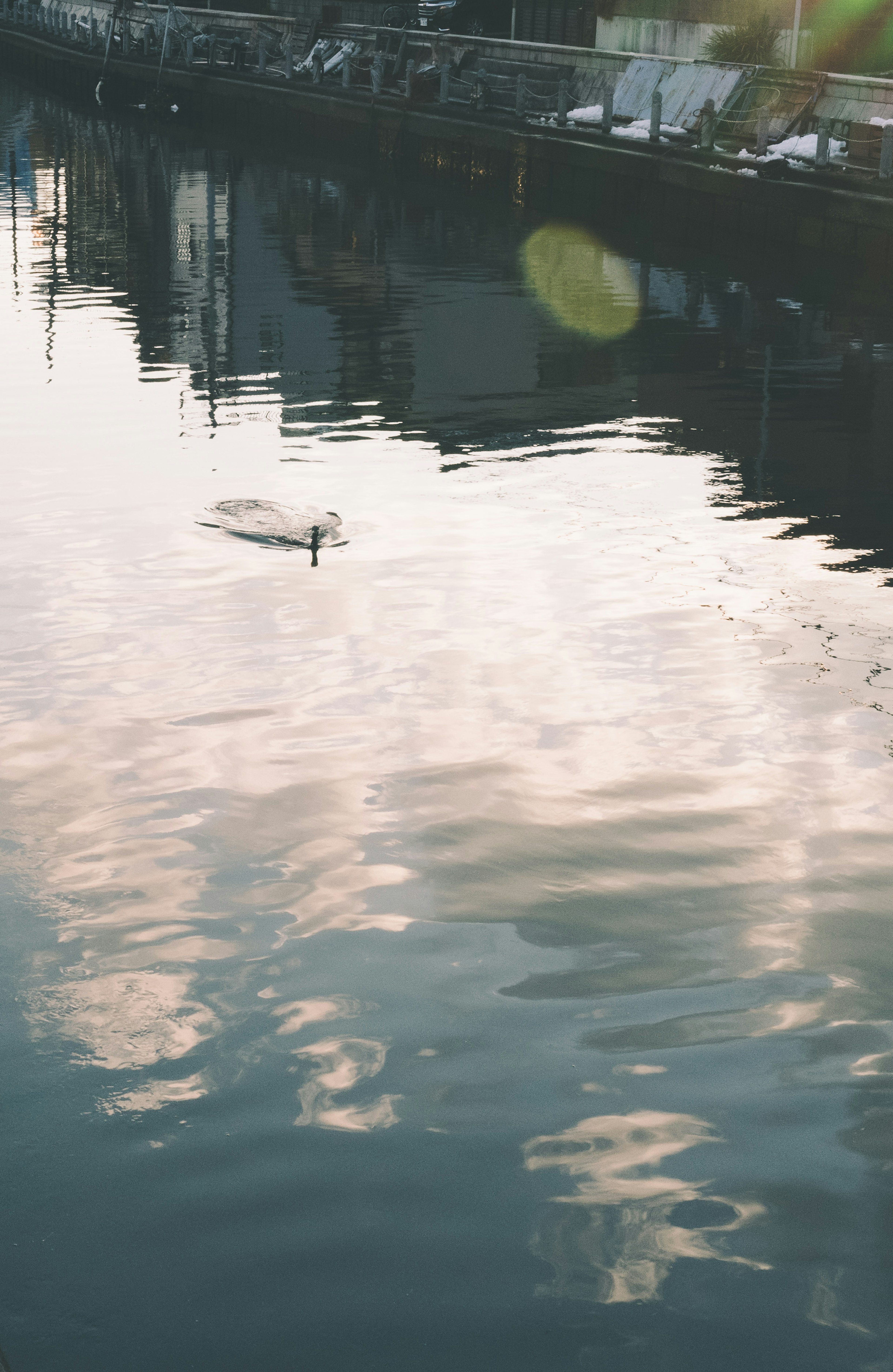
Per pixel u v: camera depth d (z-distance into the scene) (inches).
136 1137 122.8
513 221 956.0
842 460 393.1
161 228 889.5
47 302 645.3
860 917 160.7
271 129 1513.3
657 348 557.0
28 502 338.6
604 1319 103.2
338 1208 114.1
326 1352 100.7
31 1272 108.0
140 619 260.2
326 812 187.2
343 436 415.2
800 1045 136.1
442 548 305.7
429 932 157.6
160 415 439.5
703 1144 122.0
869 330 593.0
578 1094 128.8
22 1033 138.6
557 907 163.0
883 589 283.4
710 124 912.9
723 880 169.6
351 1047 136.1
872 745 209.8
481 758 204.2
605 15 1338.6
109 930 158.2
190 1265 108.5
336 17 1856.5
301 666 238.5
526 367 518.9
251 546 304.7
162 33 1925.4
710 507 343.6
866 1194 115.7
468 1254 109.7
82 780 196.5
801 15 1031.0
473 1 1728.6
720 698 227.3
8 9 2883.9
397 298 663.1
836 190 768.3
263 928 158.6
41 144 1424.7
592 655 245.8
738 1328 102.9
